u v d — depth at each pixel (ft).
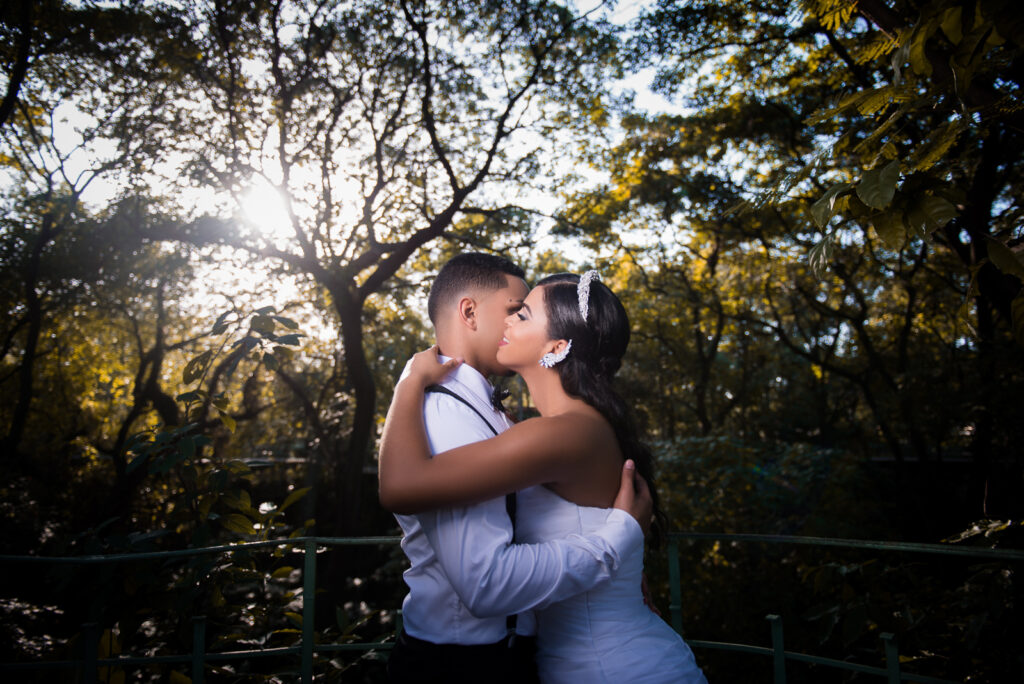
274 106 30.53
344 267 31.04
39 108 29.86
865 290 43.70
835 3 8.02
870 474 31.58
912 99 5.48
